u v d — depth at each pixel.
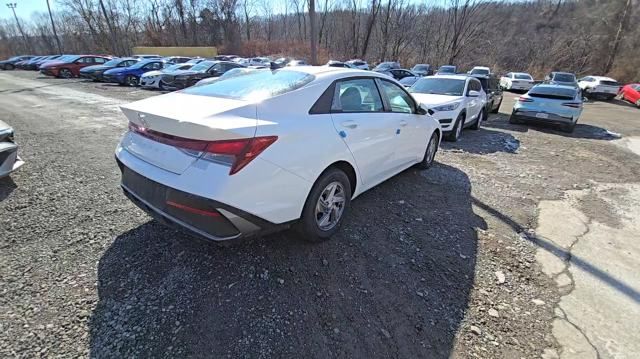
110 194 3.75
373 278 2.49
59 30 55.44
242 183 2.11
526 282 2.55
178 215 2.22
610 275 2.67
